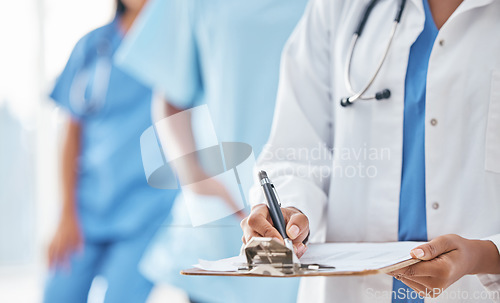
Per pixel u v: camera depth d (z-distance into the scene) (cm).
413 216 115
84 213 262
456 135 113
